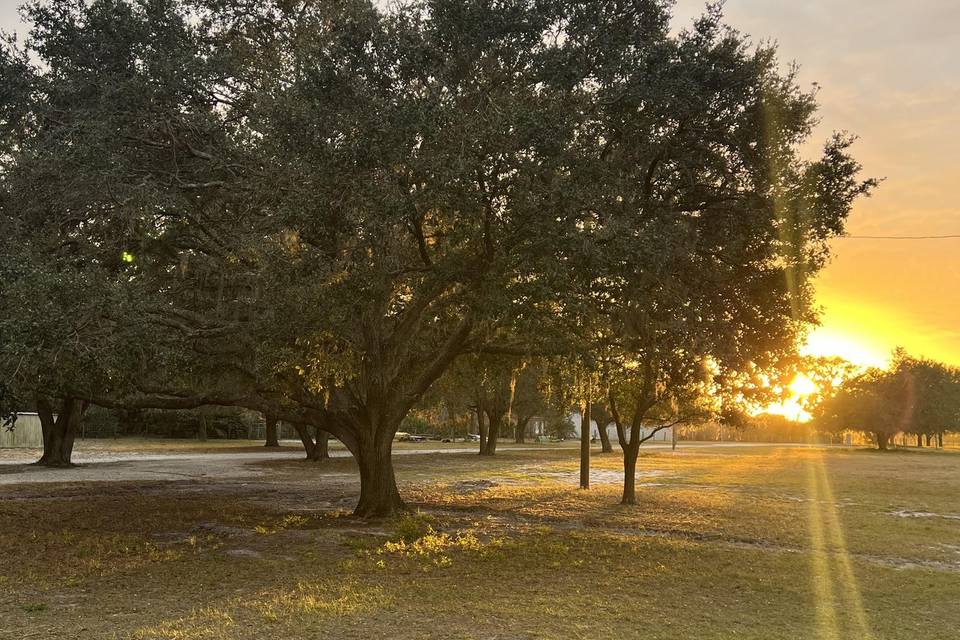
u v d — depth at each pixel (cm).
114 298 1079
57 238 1333
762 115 1200
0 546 1253
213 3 1481
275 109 1126
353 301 1193
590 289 1196
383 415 1678
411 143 1041
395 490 1733
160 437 7031
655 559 1203
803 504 2175
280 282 1245
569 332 1316
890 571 1152
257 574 1025
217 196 1461
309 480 2770
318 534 1407
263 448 5459
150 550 1223
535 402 5012
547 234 1071
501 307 1125
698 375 1519
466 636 713
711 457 5434
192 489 2375
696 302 1260
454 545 1303
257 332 1358
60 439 3284
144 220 1286
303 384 1540
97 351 1038
